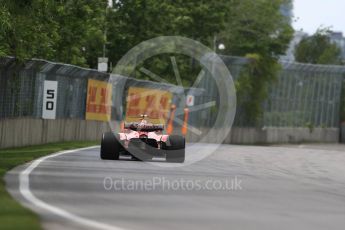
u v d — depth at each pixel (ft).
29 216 74.33
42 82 215.72
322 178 150.30
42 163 143.95
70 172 127.54
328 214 89.61
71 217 76.28
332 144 617.62
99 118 280.31
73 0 279.69
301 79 619.26
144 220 77.15
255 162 192.34
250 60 527.81
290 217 84.84
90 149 205.46
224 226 75.51
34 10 162.20
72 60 288.51
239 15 614.75
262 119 557.33
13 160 144.97
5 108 183.32
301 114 624.18
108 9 377.71
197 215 82.58
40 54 233.35
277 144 553.64
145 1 387.55
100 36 333.01
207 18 480.64
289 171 165.89
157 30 393.70
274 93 583.17
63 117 241.76
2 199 86.28
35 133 210.59
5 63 178.09
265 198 103.50
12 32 170.50
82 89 260.83
